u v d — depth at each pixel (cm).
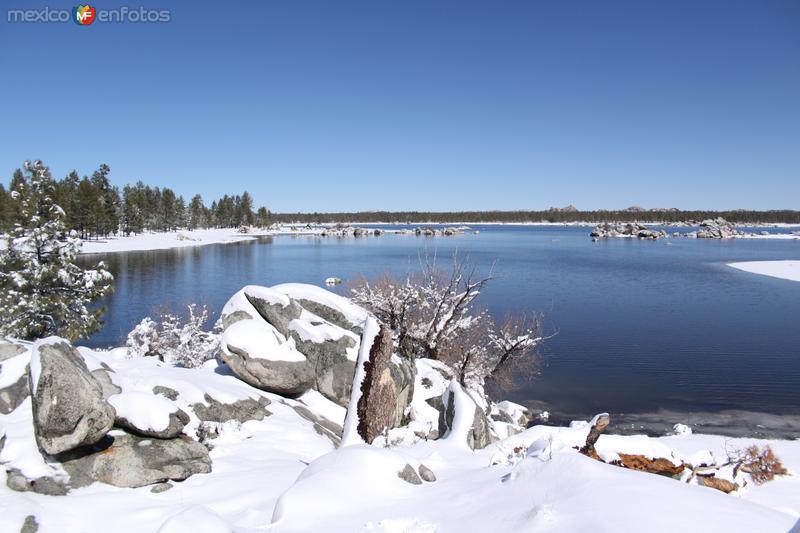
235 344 1441
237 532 529
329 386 1488
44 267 2059
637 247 12350
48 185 2192
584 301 4528
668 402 2225
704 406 2170
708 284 5712
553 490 557
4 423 815
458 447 1076
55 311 2070
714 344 3158
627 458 838
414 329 2178
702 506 489
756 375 2566
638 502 489
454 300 2159
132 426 826
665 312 4106
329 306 1784
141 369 1160
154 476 784
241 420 1144
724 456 1286
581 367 2725
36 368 749
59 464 752
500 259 8325
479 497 597
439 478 755
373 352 1064
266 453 1002
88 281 2156
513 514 522
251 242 12850
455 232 17562
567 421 2048
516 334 2409
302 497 599
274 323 1627
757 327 3616
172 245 10806
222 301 4309
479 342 2403
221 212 18650
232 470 877
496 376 2302
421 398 1572
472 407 1231
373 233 17725
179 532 474
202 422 1016
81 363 848
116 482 761
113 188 11825
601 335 3378
